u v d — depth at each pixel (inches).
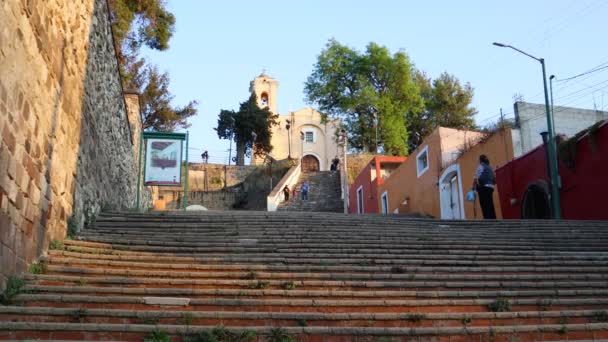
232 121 2170.3
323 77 1787.6
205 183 1923.0
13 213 268.8
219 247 372.8
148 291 282.5
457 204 853.8
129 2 1057.5
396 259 362.0
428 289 312.3
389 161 1258.6
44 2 312.2
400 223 491.5
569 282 323.6
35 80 298.7
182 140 692.7
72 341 231.5
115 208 561.0
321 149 2325.3
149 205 1002.7
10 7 257.4
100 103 490.3
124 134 654.5
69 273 303.1
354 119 1758.1
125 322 253.9
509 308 289.1
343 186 1435.8
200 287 300.4
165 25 1112.2
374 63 1777.8
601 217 567.5
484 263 357.1
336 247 384.2
